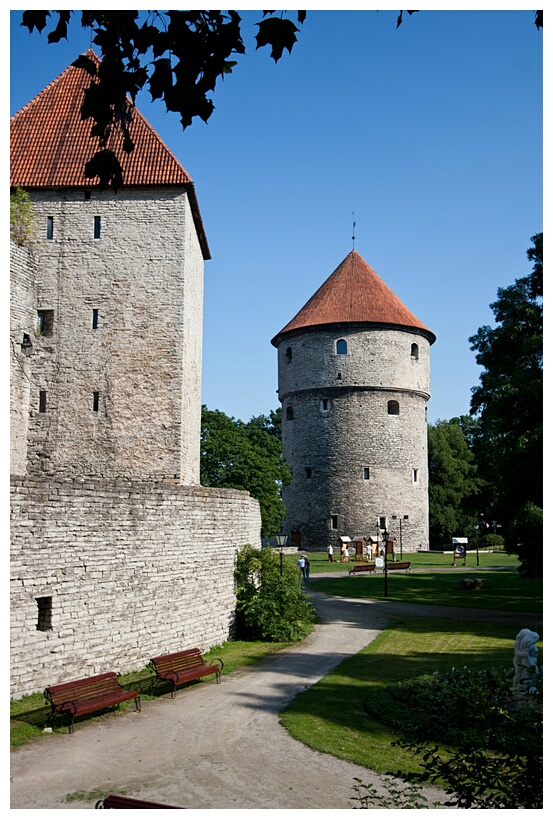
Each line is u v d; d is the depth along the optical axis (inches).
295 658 635.5
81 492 498.9
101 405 941.8
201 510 676.1
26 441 932.6
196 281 1101.1
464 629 786.2
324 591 1147.9
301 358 1984.5
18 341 906.7
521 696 353.1
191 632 640.4
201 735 398.0
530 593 1115.3
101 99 220.2
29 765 343.9
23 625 438.9
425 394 2016.5
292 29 210.7
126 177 965.2
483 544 2546.8
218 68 214.7
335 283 2027.6
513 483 890.1
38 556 454.3
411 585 1234.6
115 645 525.0
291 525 1995.6
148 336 950.4
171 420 936.9
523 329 970.1
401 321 1947.6
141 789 315.0
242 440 1601.9
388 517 1909.4
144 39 215.3
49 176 967.6
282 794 311.3
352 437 1920.5
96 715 436.8
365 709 455.2
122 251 962.7
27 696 438.0
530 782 205.9
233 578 749.9
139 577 561.3
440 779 332.8
